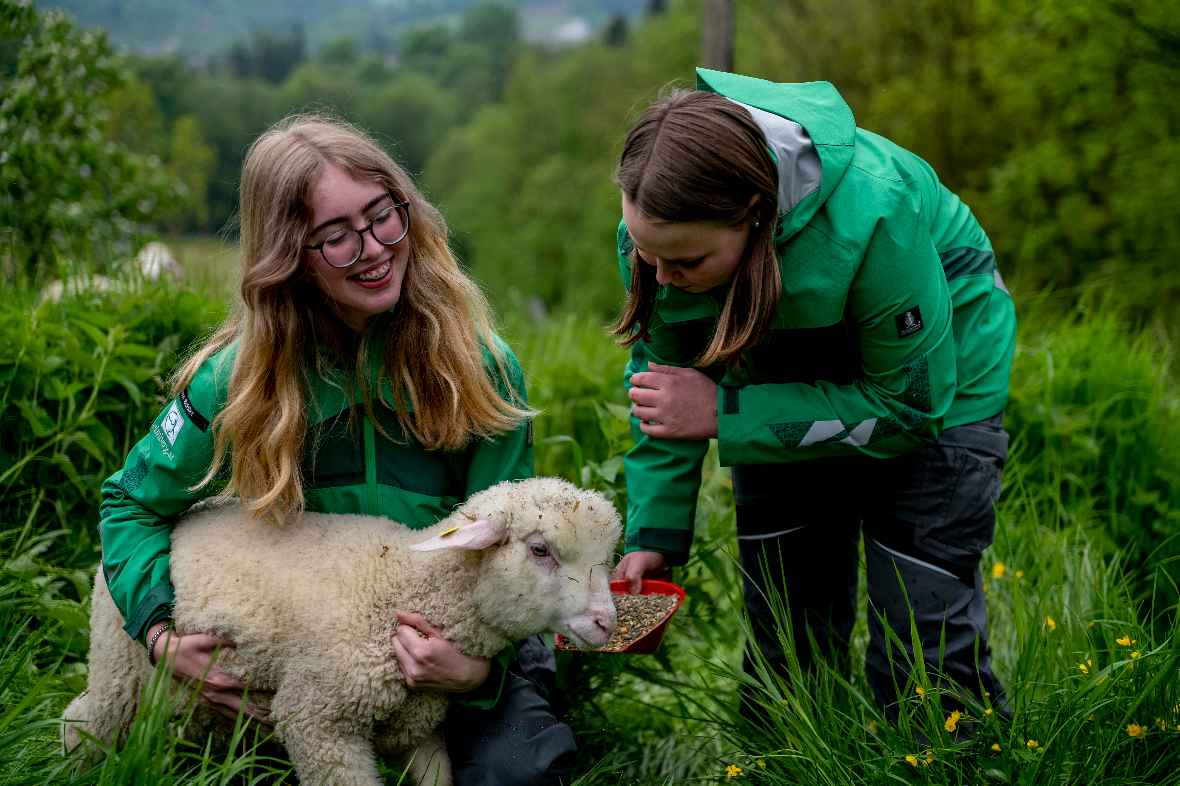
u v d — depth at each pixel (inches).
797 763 97.5
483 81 2768.2
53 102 186.9
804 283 90.8
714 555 128.9
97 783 85.6
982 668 102.2
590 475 131.4
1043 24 293.0
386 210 94.1
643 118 87.0
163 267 166.4
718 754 112.7
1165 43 272.1
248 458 94.4
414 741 95.9
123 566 94.0
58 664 109.9
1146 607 138.9
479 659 92.9
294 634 90.0
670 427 101.3
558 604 89.1
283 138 93.8
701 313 100.0
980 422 101.0
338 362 100.8
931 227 100.1
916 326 92.0
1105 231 318.7
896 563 102.7
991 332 102.2
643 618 101.5
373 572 92.7
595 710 116.8
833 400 96.2
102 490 100.0
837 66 419.2
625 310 101.5
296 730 89.7
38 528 134.3
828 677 105.6
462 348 100.8
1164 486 165.2
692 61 981.2
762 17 471.5
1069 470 167.0
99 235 191.3
